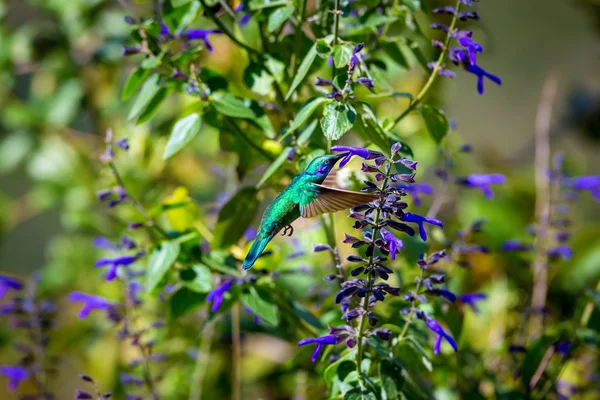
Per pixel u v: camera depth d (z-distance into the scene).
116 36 2.79
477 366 2.47
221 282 2.38
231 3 2.42
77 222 2.77
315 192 2.22
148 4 2.78
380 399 2.29
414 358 2.33
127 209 2.71
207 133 2.72
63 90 2.82
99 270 2.72
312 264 2.52
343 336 2.28
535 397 2.43
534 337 2.51
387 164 2.29
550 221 2.52
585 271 2.64
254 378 2.59
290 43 2.39
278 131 2.42
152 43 2.37
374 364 2.32
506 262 2.62
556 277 2.64
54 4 2.78
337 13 2.30
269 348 2.63
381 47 2.41
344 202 2.21
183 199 2.46
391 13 2.39
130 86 2.37
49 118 2.82
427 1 2.63
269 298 2.38
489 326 2.59
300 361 2.44
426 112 2.34
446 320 2.39
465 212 2.68
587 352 2.52
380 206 2.23
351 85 2.29
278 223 2.27
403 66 2.41
